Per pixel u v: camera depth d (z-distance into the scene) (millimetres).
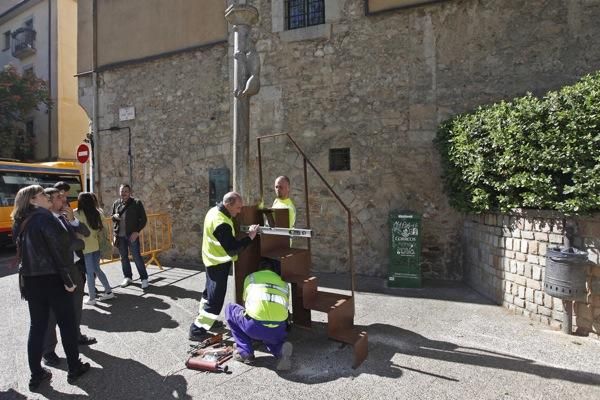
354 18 6250
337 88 6363
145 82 7949
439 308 4500
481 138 4609
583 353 3215
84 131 17000
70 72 16422
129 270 5754
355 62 6258
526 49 5449
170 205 7695
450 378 2852
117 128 8219
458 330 3795
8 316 4406
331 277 6094
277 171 6723
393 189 6078
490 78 5617
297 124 6598
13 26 17922
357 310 4457
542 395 2607
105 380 2922
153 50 7793
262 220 3975
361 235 6246
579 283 3422
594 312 3492
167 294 5242
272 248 3783
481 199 4664
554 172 3742
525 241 4168
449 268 5855
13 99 14344
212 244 3578
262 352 3357
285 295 3104
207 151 7320
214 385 2814
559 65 5312
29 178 10570
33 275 2764
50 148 15945
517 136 3975
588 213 3420
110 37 8305
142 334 3828
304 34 6500
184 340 3674
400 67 6031
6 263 8234
